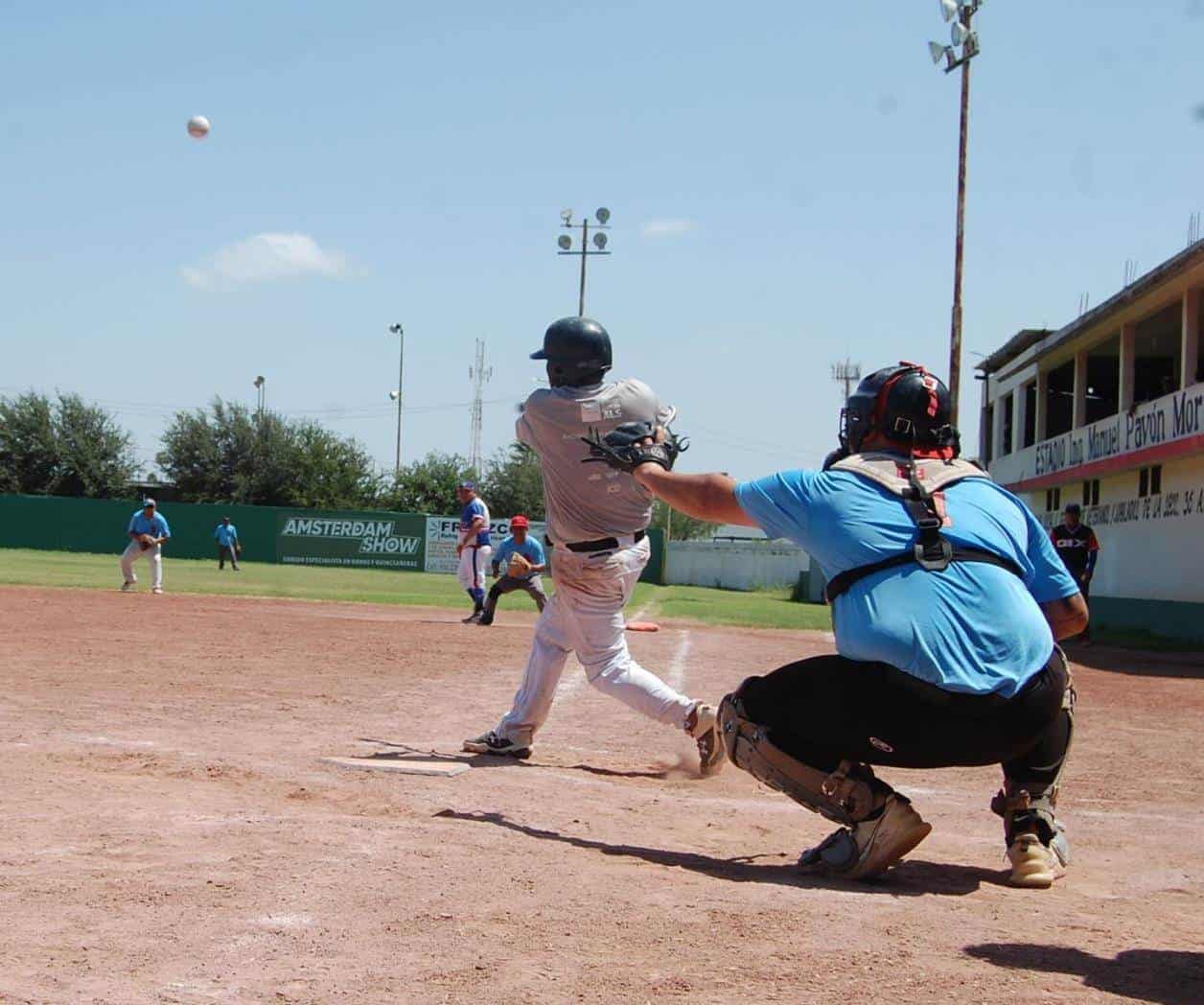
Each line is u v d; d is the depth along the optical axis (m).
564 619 6.65
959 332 34.03
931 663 3.95
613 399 6.27
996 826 5.66
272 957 3.13
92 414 72.19
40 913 3.43
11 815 4.63
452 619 19.59
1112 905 4.17
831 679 4.18
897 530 4.11
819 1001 2.92
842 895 4.04
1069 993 3.06
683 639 17.61
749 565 55.53
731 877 4.25
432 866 4.10
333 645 13.43
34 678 9.28
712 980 3.05
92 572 33.69
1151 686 13.73
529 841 4.64
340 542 52.78
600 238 53.69
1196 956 3.49
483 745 6.83
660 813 5.48
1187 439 24.73
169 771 5.73
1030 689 4.10
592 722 8.55
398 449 77.62
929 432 4.39
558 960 3.17
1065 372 39.78
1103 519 32.62
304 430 77.19
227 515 52.88
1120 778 7.13
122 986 2.89
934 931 3.60
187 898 3.62
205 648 12.40
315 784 5.58
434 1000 2.86
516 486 77.25
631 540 6.51
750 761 4.38
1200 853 5.15
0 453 70.81
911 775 7.08
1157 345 33.72
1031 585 4.50
